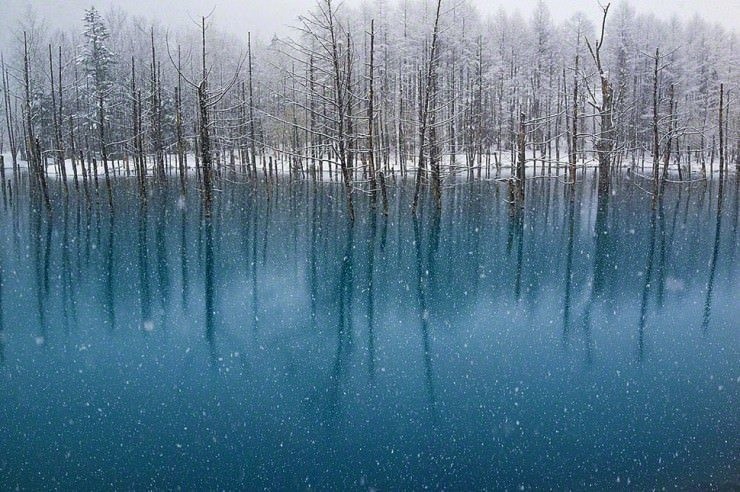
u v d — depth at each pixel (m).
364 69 42.28
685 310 11.65
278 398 7.89
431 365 8.99
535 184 40.12
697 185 38.31
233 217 24.50
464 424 7.13
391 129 51.38
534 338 10.13
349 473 6.13
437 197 25.39
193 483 5.98
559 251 17.62
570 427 7.03
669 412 7.38
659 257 16.66
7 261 16.38
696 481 5.95
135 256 17.08
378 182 38.19
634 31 59.84
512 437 6.83
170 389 8.17
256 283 14.01
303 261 16.41
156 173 39.97
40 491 5.85
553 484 5.93
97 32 44.78
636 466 6.21
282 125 47.69
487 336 10.26
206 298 12.73
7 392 8.09
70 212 25.83
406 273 14.97
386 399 7.86
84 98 45.41
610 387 8.13
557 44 57.25
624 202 29.23
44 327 10.85
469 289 13.34
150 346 9.88
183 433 6.96
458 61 46.56
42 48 49.53
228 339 10.19
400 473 6.15
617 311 11.63
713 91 53.84
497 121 54.31
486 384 8.27
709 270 14.98
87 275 14.78
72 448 6.64
